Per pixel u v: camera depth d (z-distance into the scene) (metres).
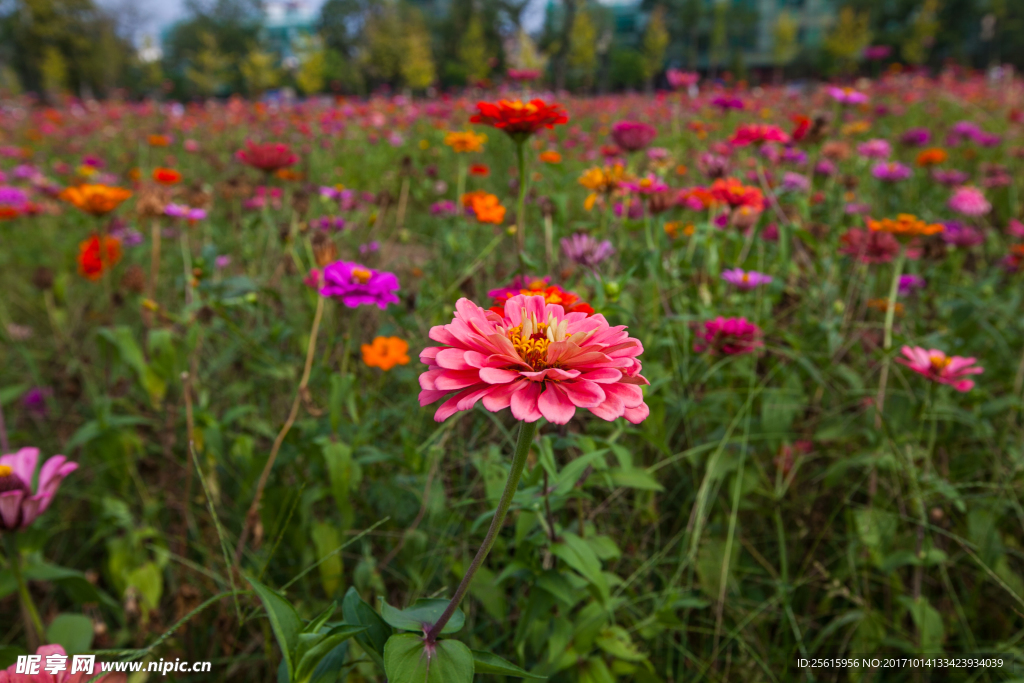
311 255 2.59
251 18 52.53
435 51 34.25
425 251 4.01
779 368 2.19
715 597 1.98
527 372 0.89
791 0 51.16
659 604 1.83
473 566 0.94
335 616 1.81
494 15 32.62
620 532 2.11
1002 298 3.17
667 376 2.09
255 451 2.54
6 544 1.50
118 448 2.37
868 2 43.53
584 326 1.07
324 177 6.47
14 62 40.41
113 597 2.31
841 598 2.10
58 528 2.33
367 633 1.08
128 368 2.80
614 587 1.90
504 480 1.73
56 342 3.43
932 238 3.04
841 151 4.48
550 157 3.75
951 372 1.89
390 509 2.02
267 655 1.72
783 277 3.08
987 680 1.81
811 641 2.01
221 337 2.82
